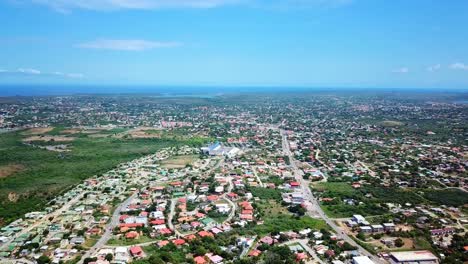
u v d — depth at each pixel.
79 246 178.62
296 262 163.38
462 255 168.75
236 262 160.50
